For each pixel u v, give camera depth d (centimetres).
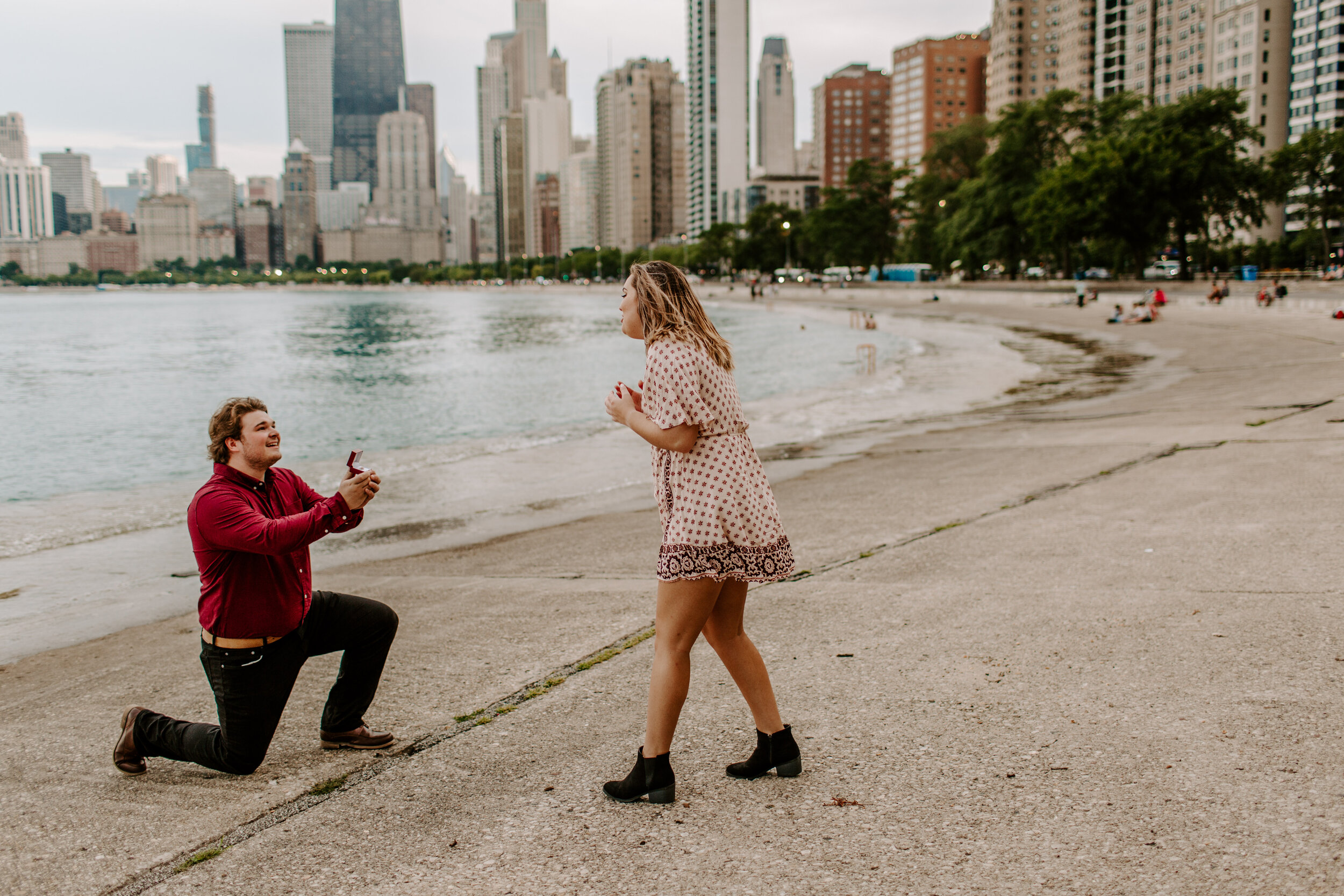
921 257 12162
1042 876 263
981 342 3856
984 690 402
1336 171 7938
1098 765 327
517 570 723
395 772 355
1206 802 298
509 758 363
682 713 397
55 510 1147
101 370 3978
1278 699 372
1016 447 1211
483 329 7369
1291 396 1465
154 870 292
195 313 13012
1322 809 288
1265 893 249
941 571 612
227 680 332
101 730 420
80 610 704
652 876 275
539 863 285
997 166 8325
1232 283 6372
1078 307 5322
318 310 13625
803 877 270
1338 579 527
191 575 813
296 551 338
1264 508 721
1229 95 6688
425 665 481
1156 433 1203
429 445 1688
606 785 326
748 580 313
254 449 333
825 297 9394
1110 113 7800
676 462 307
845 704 397
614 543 806
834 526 795
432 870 284
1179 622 474
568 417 2145
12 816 333
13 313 13575
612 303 13600
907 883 264
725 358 312
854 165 11319
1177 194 6341
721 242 16938
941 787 319
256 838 309
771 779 333
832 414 1853
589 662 471
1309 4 12712
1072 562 612
